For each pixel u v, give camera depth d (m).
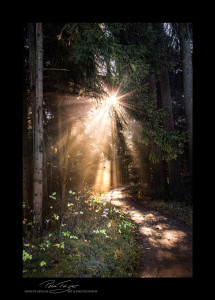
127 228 4.52
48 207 4.68
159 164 9.01
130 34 4.59
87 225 3.93
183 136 4.61
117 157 10.12
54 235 3.31
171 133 4.76
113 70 3.63
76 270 2.42
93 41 3.03
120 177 19.88
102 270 2.55
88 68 3.39
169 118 8.80
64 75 4.75
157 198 8.45
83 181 8.51
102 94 4.36
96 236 3.61
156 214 6.20
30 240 3.04
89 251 2.97
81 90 4.70
